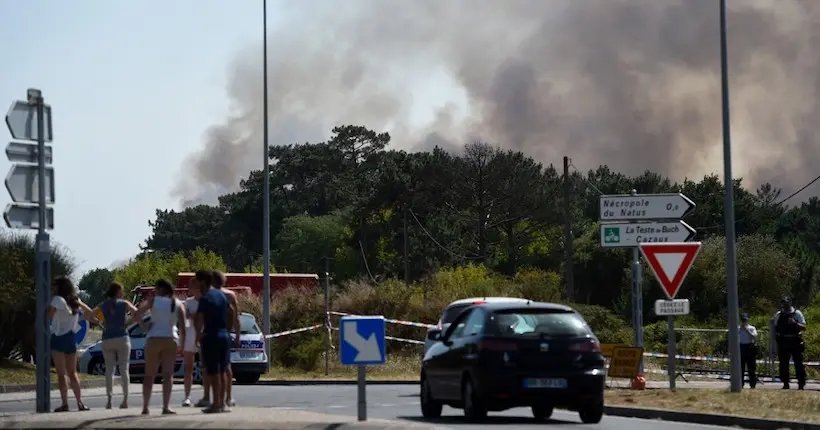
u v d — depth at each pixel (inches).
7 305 1343.5
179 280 2305.6
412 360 1859.0
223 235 5944.9
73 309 869.8
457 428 810.2
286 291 2101.4
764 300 2760.8
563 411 1040.8
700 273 2844.5
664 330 2326.5
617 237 1154.0
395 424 697.0
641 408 978.7
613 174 4803.2
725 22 1131.9
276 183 5944.9
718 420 901.8
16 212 844.6
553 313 884.6
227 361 805.9
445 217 4128.9
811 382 1518.2
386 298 2022.6
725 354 1902.1
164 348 794.2
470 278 3265.3
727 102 1130.0
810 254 3161.9
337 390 1321.4
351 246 4495.6
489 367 850.8
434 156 4232.3
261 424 675.4
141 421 700.0
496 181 4116.6
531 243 4126.5
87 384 1302.9
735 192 3961.6
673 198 1149.7
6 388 1221.7
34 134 855.7
